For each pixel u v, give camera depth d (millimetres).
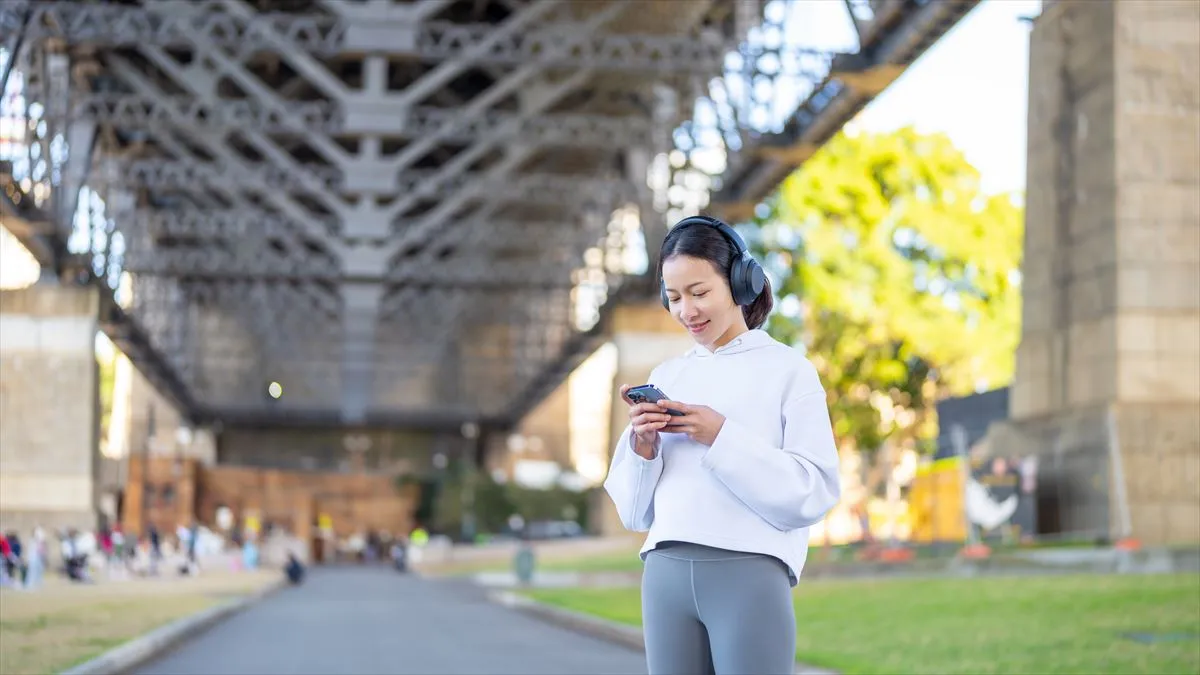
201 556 67125
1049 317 26219
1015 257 52188
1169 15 22047
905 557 30297
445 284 65625
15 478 42875
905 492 49844
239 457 106500
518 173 79000
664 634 3543
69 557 39969
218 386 98000
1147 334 22234
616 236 64188
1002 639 14453
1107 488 23141
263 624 26062
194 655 18125
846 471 55062
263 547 86625
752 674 3400
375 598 40750
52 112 46781
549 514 101875
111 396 93312
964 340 50875
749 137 40375
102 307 52094
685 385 3697
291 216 62062
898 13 30344
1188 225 22062
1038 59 26125
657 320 64250
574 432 122312
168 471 94938
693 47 40906
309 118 71875
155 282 78375
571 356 79375
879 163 51844
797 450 3506
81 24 40469
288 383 98188
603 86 62250
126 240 61781
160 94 55219
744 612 3416
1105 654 12602
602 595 32719
